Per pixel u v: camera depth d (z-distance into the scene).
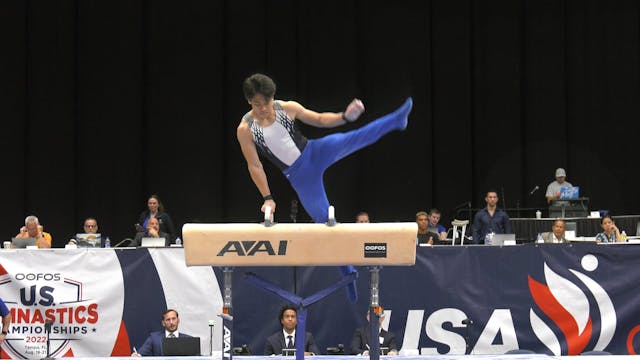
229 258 6.74
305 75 19.33
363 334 12.00
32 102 19.11
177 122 19.34
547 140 19.58
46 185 19.09
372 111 19.36
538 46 19.64
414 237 6.72
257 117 6.82
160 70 19.38
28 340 12.06
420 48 19.36
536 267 12.26
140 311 12.19
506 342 12.17
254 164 6.96
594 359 7.54
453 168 19.45
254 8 19.45
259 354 12.23
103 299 12.17
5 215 18.98
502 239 13.81
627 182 19.61
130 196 19.16
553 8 19.62
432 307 12.25
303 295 12.27
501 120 19.59
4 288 12.10
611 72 19.62
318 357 8.00
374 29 19.39
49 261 12.20
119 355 12.13
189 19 19.38
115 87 19.19
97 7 19.23
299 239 6.74
